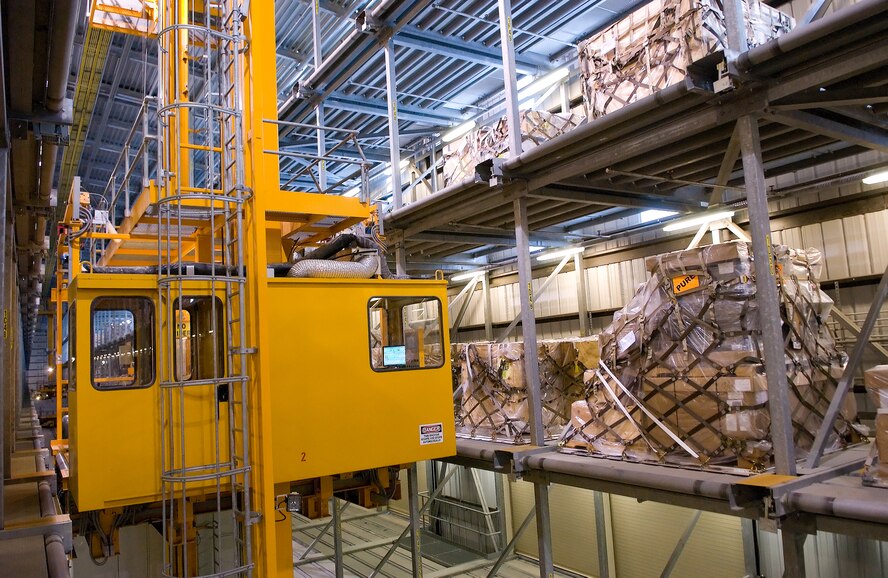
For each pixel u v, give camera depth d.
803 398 5.71
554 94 11.52
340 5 10.72
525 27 9.99
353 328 6.22
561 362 8.62
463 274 14.59
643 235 10.83
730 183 8.77
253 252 5.26
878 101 4.94
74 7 4.77
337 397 6.05
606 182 7.78
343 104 11.68
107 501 5.04
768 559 8.13
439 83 11.74
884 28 4.38
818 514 4.68
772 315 5.07
